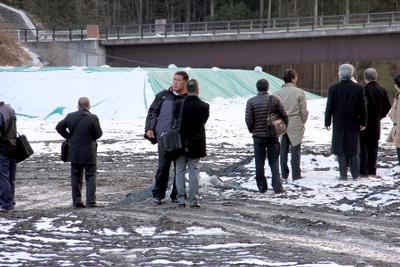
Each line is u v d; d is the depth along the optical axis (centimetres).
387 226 2722
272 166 3525
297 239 2470
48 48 16762
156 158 6047
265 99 3469
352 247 2331
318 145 6550
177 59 16400
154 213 3059
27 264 2056
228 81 12319
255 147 3534
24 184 4662
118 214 3045
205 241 2409
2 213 3116
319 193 3453
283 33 15500
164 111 3161
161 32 17400
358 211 3041
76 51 16688
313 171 4050
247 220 2855
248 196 3484
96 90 10694
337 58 15425
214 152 6269
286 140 3816
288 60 15725
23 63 15825
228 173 4172
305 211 3067
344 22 16475
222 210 3095
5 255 2186
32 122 9688
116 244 2375
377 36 15150
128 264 2047
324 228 2675
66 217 2939
